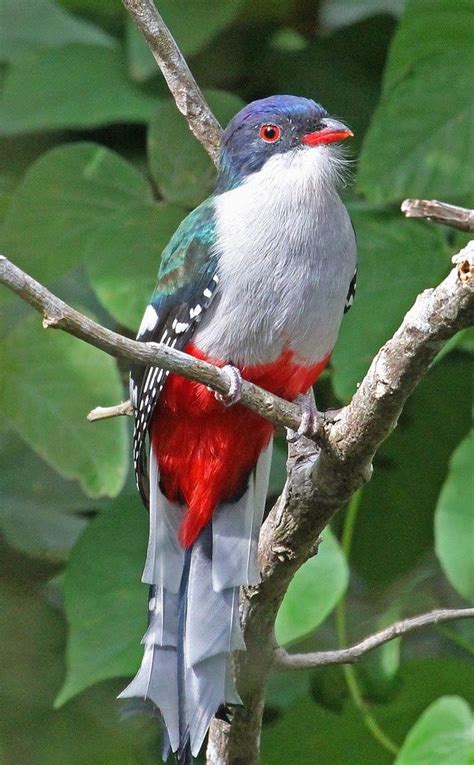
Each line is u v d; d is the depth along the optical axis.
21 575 12.41
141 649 9.83
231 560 8.28
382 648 10.11
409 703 10.27
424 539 11.36
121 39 12.47
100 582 10.09
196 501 8.61
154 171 10.55
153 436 8.77
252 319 8.57
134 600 10.02
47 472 11.98
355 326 10.07
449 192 10.36
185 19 11.09
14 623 12.34
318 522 7.56
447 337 6.62
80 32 12.50
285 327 8.55
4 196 11.77
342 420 7.18
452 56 10.40
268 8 12.38
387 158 10.41
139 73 11.06
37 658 12.29
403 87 10.41
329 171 8.84
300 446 7.61
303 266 8.55
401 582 11.44
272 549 7.74
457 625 11.45
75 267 11.01
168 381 8.52
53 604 12.44
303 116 9.01
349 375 10.00
